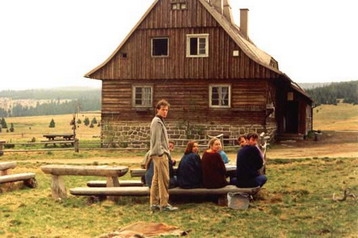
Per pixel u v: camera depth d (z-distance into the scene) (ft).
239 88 102.01
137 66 106.52
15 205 40.98
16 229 32.71
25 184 50.75
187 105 104.27
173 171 40.27
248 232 30.32
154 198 37.88
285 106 129.49
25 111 540.11
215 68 102.73
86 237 30.60
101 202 41.22
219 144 39.86
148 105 106.32
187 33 104.22
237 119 101.91
